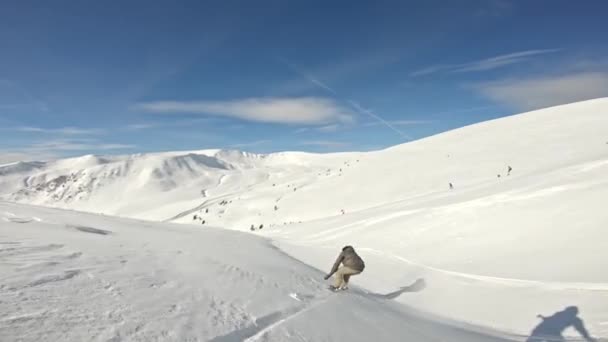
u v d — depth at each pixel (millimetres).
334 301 6617
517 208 17734
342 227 29719
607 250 11000
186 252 8258
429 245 17109
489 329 8297
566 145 57812
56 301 3436
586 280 9516
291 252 18734
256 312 4750
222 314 4293
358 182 79375
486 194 23016
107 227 12234
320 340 4344
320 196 78938
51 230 8227
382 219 26297
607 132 58000
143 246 8117
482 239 15852
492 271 11930
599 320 7785
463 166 65438
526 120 83625
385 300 9461
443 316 9164
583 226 13352
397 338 5320
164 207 152625
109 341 2885
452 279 11938
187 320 3795
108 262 5535
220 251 10055
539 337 7637
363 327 5398
